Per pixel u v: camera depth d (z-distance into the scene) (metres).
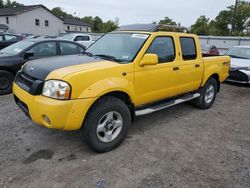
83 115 3.02
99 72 3.16
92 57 3.85
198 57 4.94
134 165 3.16
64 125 2.95
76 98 2.94
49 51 6.92
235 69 7.68
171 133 4.20
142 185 2.77
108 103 3.29
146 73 3.77
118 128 3.54
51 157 3.27
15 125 4.21
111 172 2.99
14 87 3.66
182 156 3.44
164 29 4.32
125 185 2.76
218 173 3.06
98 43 4.49
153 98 4.10
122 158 3.31
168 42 4.24
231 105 6.15
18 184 2.70
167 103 4.43
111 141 3.46
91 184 2.75
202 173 3.05
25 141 3.66
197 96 5.21
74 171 2.97
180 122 4.75
